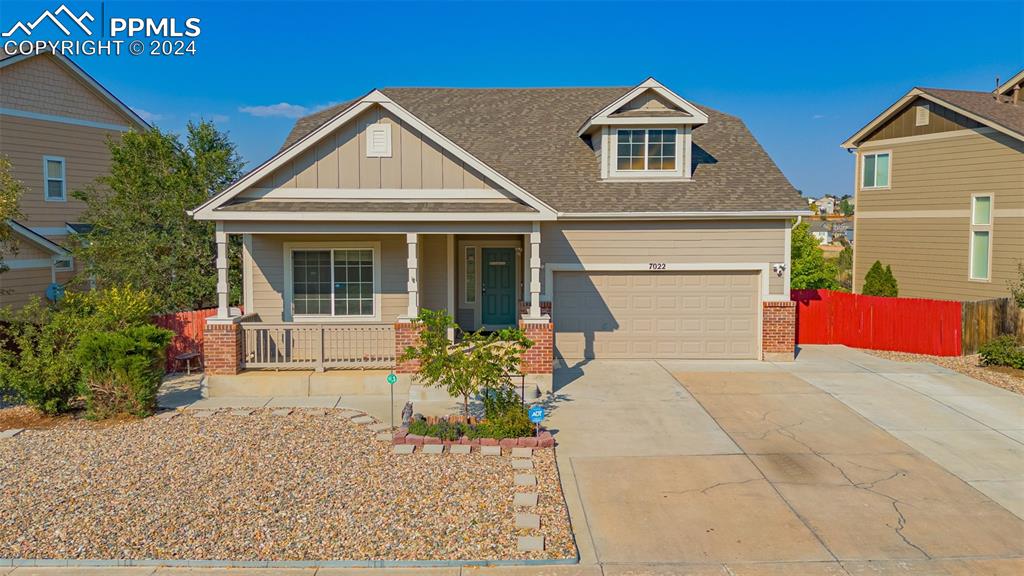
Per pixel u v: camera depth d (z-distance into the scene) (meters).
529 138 20.31
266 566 7.35
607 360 17.72
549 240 17.42
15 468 10.00
